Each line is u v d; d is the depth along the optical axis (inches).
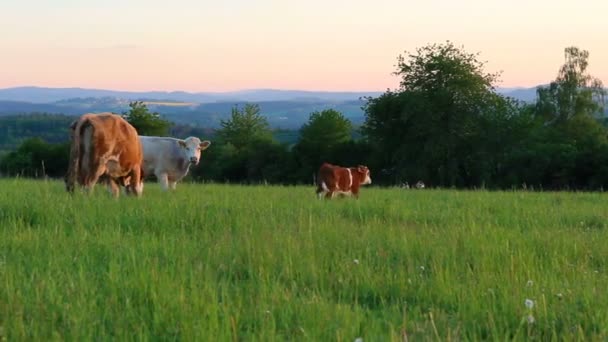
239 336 239.1
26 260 339.9
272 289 294.5
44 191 633.6
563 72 3221.0
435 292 299.4
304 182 2792.8
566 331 241.3
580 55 3196.4
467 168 2433.6
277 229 444.8
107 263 340.5
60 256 347.3
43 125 5836.6
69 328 237.3
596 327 253.9
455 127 2390.5
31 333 234.4
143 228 456.8
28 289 280.2
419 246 394.0
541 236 441.7
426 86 2468.0
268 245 381.4
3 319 247.3
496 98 2453.2
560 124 3149.6
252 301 274.5
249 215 507.2
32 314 254.2
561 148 2181.3
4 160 2583.7
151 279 295.1
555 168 2186.3
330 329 241.1
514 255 366.3
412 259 366.6
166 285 287.7
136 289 287.4
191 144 892.0
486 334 251.9
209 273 316.5
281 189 981.2
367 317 265.6
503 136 2367.1
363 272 326.6
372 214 567.2
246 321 255.1
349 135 2918.3
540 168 2193.7
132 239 404.5
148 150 881.5
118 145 671.8
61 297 269.3
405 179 2433.6
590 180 2122.3
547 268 345.1
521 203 732.0
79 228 430.0
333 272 329.4
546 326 251.1
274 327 240.1
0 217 473.4
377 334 241.8
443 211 607.2
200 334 231.9
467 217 561.9
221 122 3634.4
